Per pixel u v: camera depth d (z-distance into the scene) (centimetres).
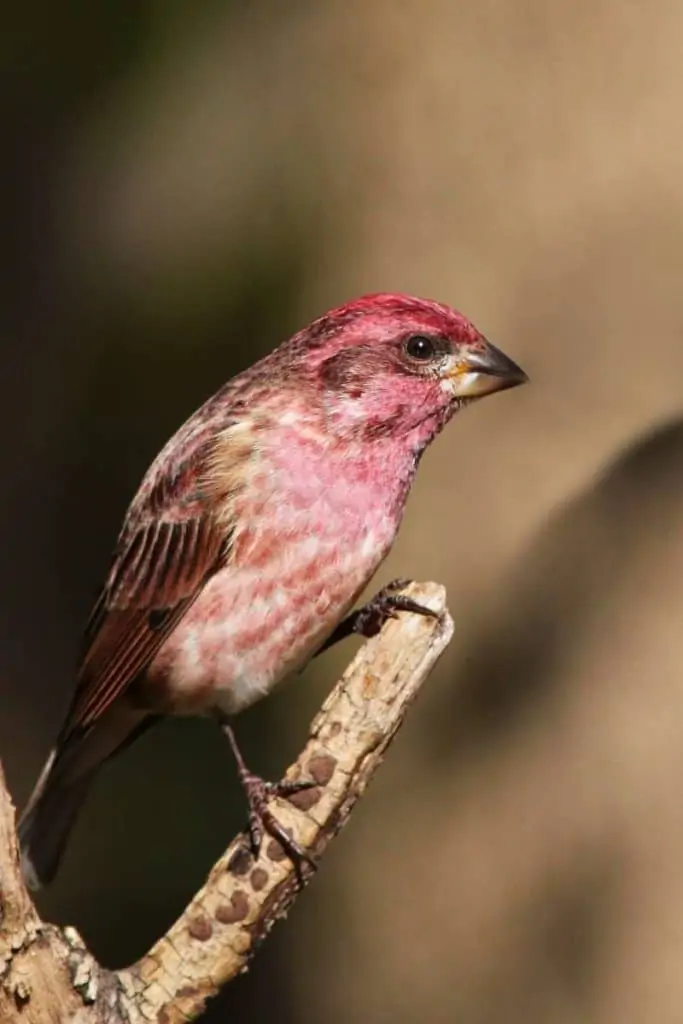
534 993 1161
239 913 697
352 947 1216
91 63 1369
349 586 863
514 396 1162
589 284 1152
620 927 1145
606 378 1145
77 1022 652
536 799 1162
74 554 1329
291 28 1270
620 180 1148
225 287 1293
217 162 1304
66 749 906
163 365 1313
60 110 1365
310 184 1252
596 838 1148
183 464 881
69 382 1337
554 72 1159
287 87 1266
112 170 1343
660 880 1136
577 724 1151
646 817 1136
